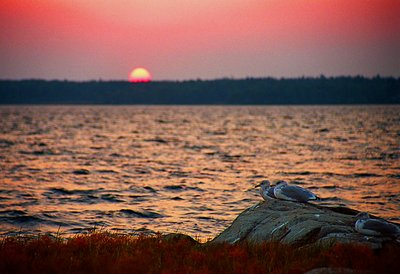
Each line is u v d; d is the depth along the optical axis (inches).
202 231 1646.2
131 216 1875.0
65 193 2385.6
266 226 1052.5
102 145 5565.9
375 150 4773.6
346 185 2664.9
